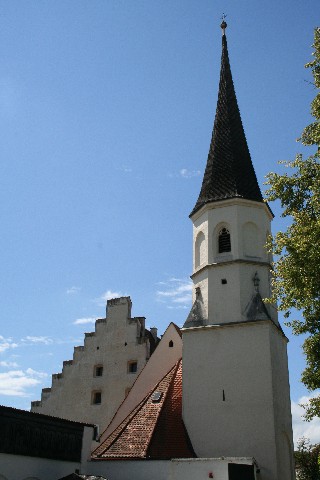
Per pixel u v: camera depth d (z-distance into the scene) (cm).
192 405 3048
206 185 3634
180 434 2944
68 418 4184
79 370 4328
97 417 4094
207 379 3077
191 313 3312
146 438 2811
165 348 3700
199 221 3569
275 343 3156
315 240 2083
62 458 2725
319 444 4428
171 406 3084
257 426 2864
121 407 3628
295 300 2208
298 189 2391
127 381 4119
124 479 2681
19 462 2486
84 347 4391
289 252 2198
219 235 3425
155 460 2648
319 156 2298
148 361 3712
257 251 3369
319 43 2403
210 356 3123
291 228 2312
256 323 3075
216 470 2527
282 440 2995
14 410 2525
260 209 3484
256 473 2544
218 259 3347
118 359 4225
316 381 2197
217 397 3009
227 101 3962
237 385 2992
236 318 3145
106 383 4188
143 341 4200
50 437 2692
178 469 2591
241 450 2842
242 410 2928
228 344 3105
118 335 4300
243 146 3778
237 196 3412
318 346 2223
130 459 2700
